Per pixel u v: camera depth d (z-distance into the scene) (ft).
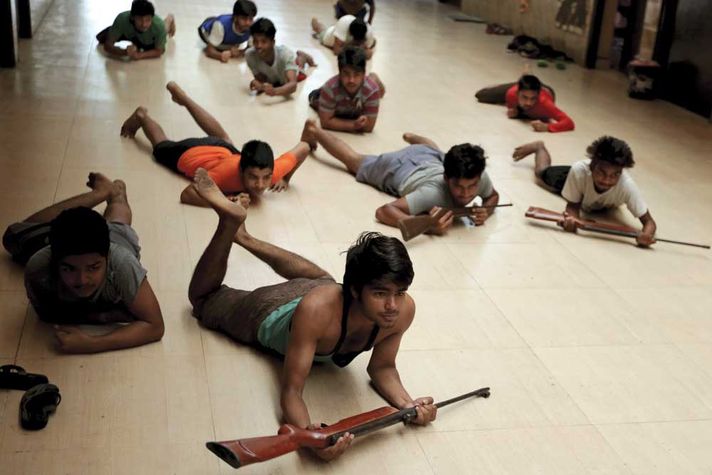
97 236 8.16
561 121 18.80
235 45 22.81
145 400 8.24
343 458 7.75
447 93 21.35
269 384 8.70
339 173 14.84
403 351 9.56
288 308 8.68
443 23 31.73
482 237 12.82
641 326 10.62
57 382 8.34
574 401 8.96
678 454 8.29
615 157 12.72
